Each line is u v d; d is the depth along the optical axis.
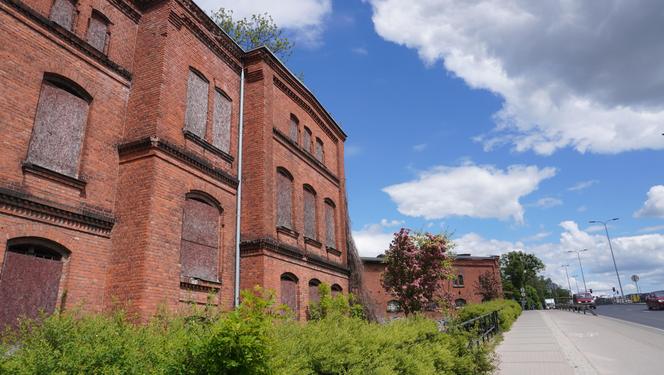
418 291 19.92
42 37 9.18
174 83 11.60
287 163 16.14
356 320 7.68
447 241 21.05
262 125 14.57
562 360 12.10
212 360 3.64
